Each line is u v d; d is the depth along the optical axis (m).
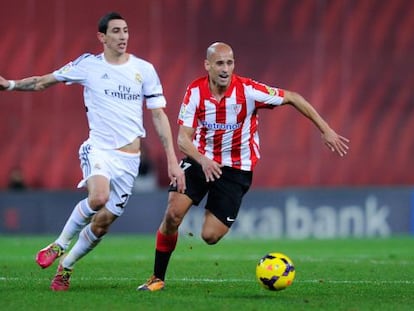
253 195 69.38
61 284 31.34
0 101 75.81
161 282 32.00
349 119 76.94
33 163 76.06
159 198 69.50
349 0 76.75
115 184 31.09
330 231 69.75
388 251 54.53
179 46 75.88
